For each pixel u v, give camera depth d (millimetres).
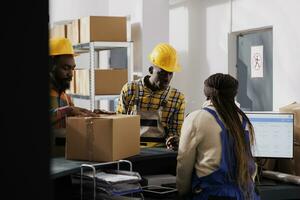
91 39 4305
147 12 4812
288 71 3693
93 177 2016
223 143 2191
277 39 3818
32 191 508
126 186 2078
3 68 495
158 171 2740
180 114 3014
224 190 2160
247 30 4238
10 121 499
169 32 5250
